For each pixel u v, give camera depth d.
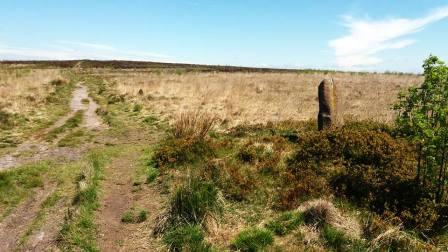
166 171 10.22
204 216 7.38
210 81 38.94
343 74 53.56
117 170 11.03
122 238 7.33
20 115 18.62
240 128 14.78
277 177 9.33
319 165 9.54
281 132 13.57
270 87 33.28
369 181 8.29
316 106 21.44
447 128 6.86
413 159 9.09
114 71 74.50
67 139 14.96
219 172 9.52
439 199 7.38
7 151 13.27
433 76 6.83
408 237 6.46
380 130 11.41
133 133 16.06
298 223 7.18
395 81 38.59
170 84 33.94
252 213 7.87
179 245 6.77
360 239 6.59
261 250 6.50
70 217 7.81
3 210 8.63
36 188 9.84
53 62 107.31
